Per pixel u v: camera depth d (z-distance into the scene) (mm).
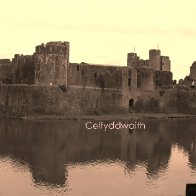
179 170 43969
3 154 48438
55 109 91750
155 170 43688
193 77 133750
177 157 50312
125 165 45438
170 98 118562
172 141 62000
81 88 97250
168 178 40688
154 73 118500
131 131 71250
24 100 90812
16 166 43344
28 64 99062
